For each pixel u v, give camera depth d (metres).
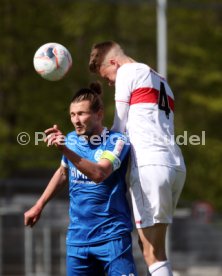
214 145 96.81
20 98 91.25
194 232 70.81
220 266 70.19
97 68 22.66
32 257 66.50
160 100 21.98
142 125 21.55
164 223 21.53
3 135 89.44
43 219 67.25
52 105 90.69
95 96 21.12
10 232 66.44
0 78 91.88
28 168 87.06
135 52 100.12
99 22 97.38
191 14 98.44
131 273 21.00
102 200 21.06
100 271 21.83
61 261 67.12
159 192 21.28
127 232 21.16
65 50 21.69
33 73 91.44
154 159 21.33
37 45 92.00
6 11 91.69
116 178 21.22
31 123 91.38
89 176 20.09
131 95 21.81
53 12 94.00
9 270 65.88
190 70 94.94
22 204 67.56
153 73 22.19
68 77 91.25
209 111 98.44
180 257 69.81
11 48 91.44
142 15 99.56
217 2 99.69
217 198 98.19
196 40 99.25
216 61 97.31
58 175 22.02
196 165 97.06
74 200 21.36
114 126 21.89
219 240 71.12
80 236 21.20
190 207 79.44
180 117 99.31
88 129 21.03
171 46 96.69
